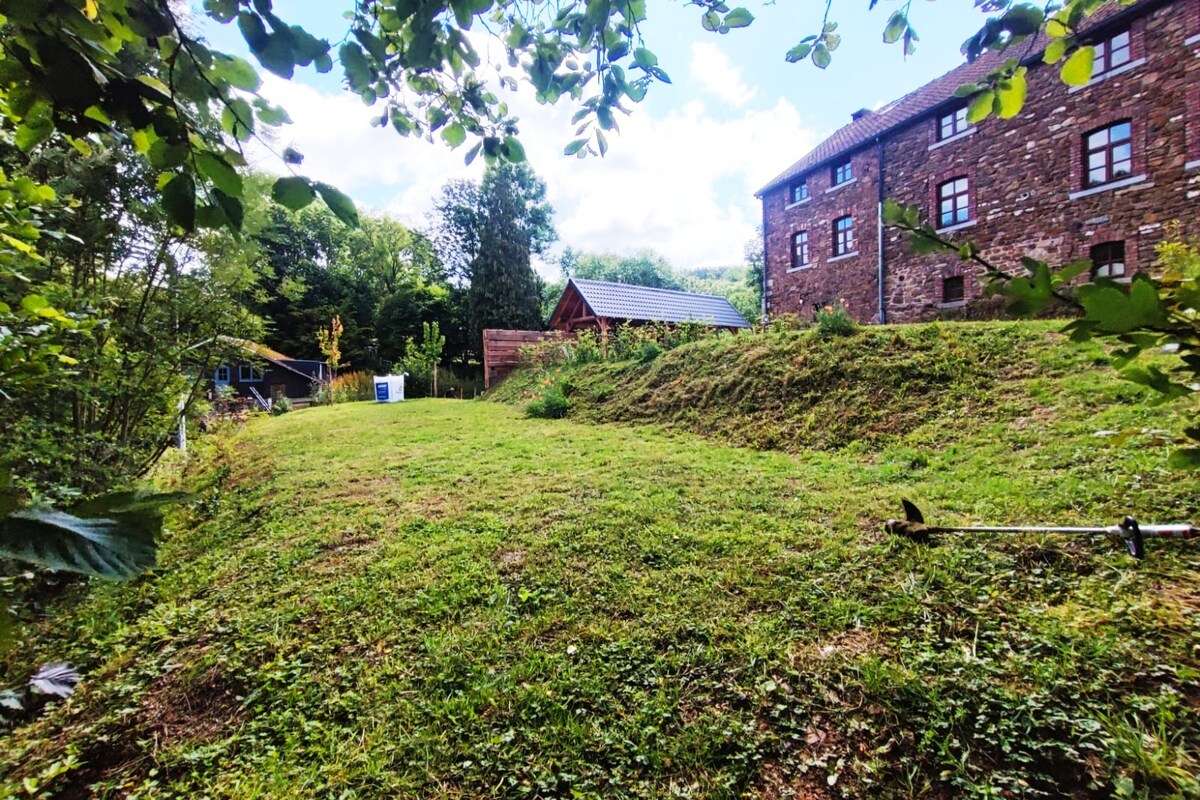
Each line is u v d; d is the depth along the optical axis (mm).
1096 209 8898
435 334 20641
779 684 1919
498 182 23375
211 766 1832
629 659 2137
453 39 1183
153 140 803
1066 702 1659
